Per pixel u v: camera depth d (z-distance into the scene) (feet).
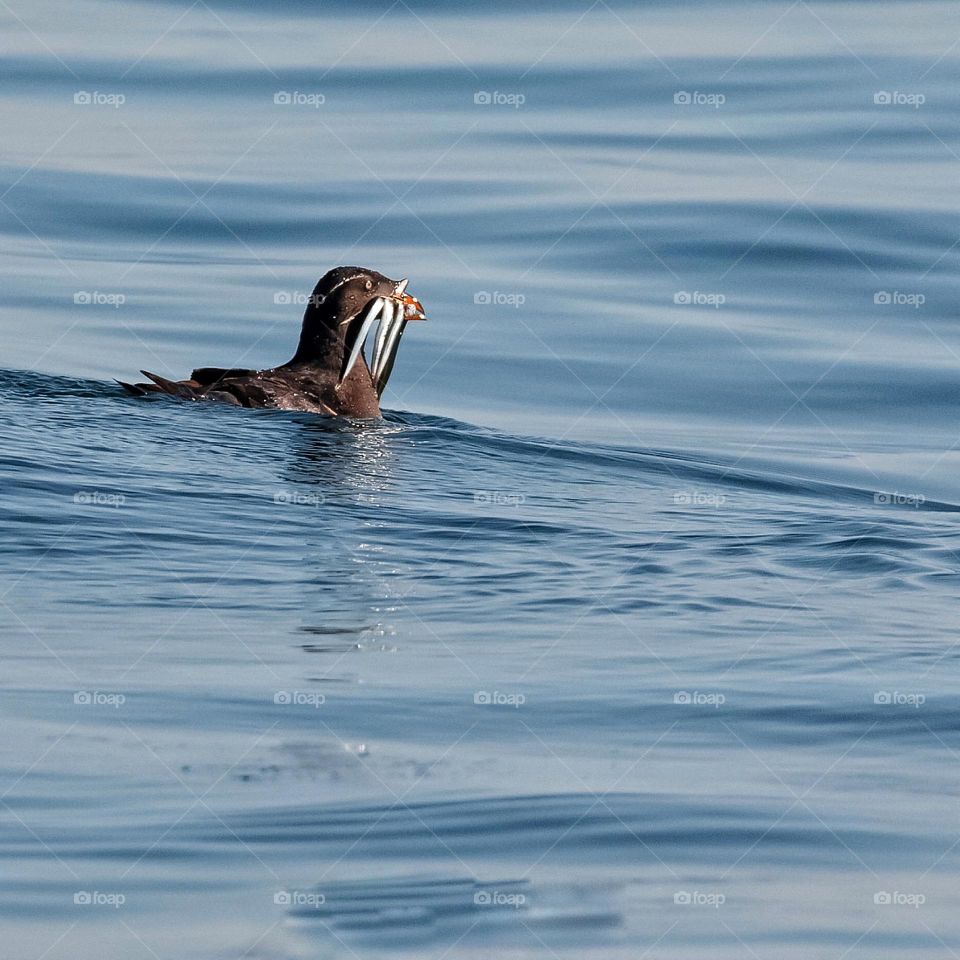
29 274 97.86
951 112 119.44
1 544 51.67
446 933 27.45
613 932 27.63
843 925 28.07
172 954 26.55
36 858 29.96
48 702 38.42
